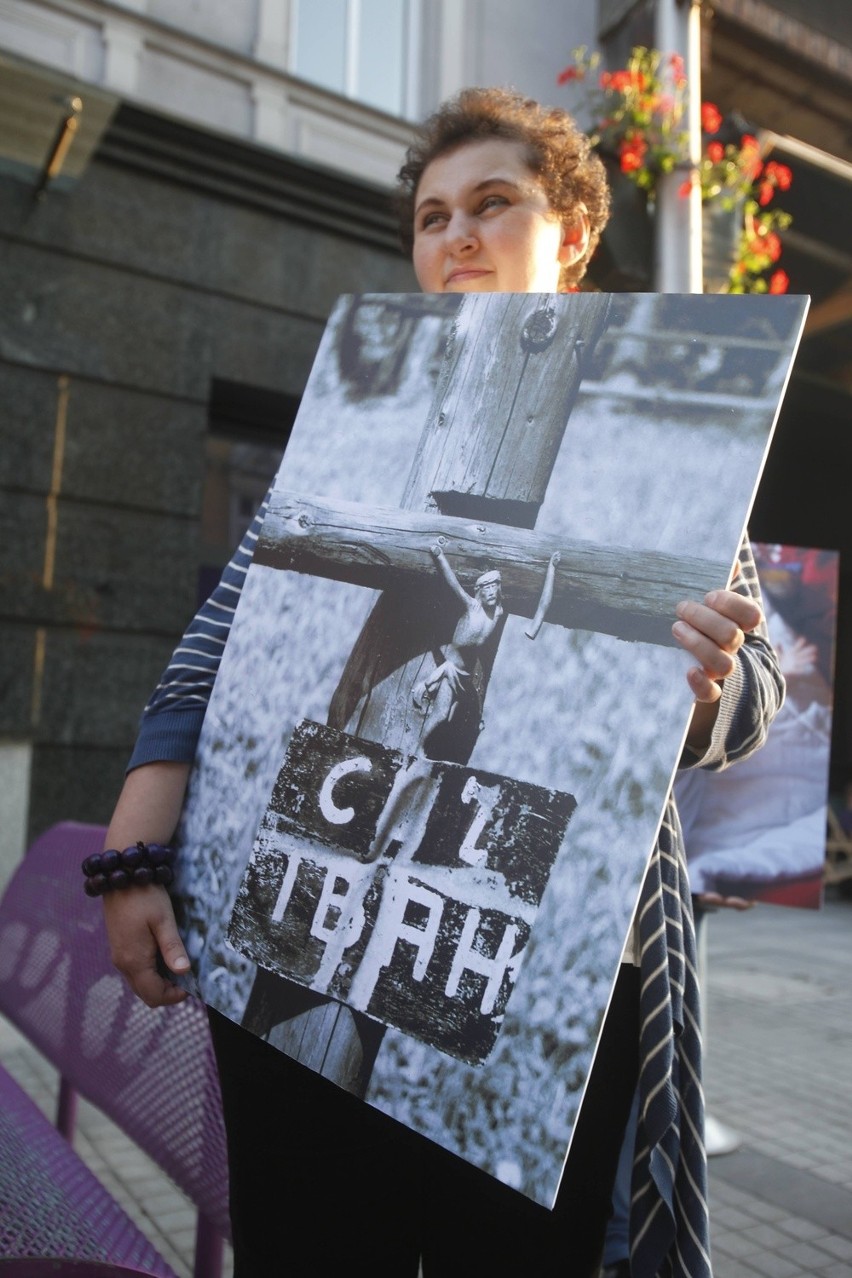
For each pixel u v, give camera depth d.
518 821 0.69
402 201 1.23
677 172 2.91
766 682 0.85
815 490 9.98
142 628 4.86
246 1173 0.86
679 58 3.02
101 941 1.61
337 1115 0.83
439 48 5.94
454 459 0.81
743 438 0.70
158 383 5.01
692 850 2.10
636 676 0.68
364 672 0.80
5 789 3.93
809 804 2.10
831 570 2.15
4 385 4.60
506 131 1.03
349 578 0.84
